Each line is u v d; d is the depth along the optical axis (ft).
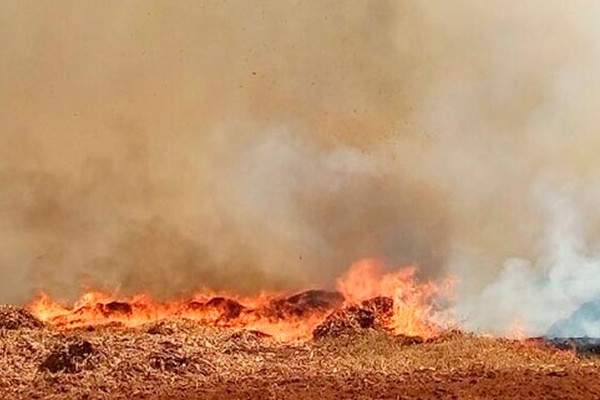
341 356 55.11
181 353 52.44
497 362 52.08
